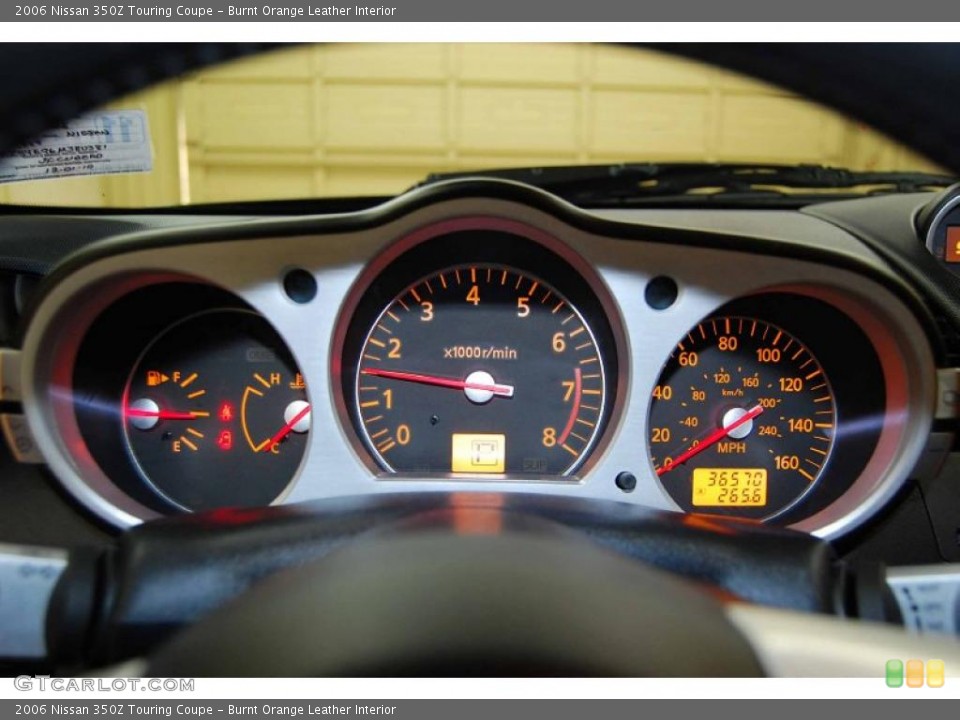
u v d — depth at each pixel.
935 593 1.07
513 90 4.50
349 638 0.80
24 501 1.52
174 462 1.65
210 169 4.20
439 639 0.79
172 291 1.60
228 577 0.98
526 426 1.64
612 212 1.78
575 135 4.46
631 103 4.38
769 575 1.03
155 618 0.96
